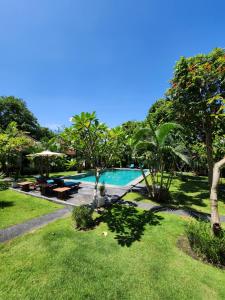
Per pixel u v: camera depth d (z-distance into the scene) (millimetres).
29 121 34812
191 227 4914
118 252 4551
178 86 9281
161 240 5211
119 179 20172
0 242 5012
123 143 8211
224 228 6305
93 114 5797
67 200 9555
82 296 3154
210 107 8945
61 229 5855
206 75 8438
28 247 4711
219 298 3152
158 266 4023
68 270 3816
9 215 7266
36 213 7543
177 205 8977
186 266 4043
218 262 4121
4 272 3736
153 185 10227
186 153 9312
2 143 12109
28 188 12219
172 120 10633
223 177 18203
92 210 6695
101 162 7594
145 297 3154
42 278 3576
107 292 3252
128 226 6211
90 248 4707
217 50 8664
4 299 3068
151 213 7633
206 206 8898
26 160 21266
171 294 3229
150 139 10023
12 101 32250
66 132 6492
